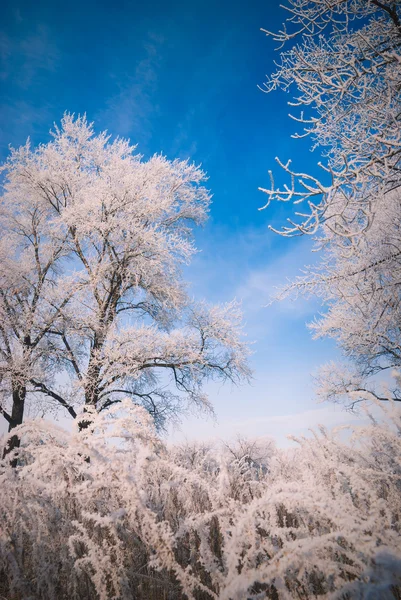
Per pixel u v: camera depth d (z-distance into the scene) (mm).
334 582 863
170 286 12438
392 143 3629
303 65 4699
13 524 1334
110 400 10555
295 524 1482
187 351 11133
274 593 1062
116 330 11008
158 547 1076
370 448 1434
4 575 1341
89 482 1303
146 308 13250
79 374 10070
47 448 1469
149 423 1479
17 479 1454
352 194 3635
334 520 919
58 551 1317
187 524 1162
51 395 10258
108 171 11906
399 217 5367
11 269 10914
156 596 1234
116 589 1106
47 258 13086
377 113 4352
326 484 1396
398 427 1130
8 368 9844
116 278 11953
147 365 11266
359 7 4582
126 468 1245
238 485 2018
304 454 1515
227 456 1509
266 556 1015
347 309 8031
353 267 5730
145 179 11828
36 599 1176
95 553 1152
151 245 11141
